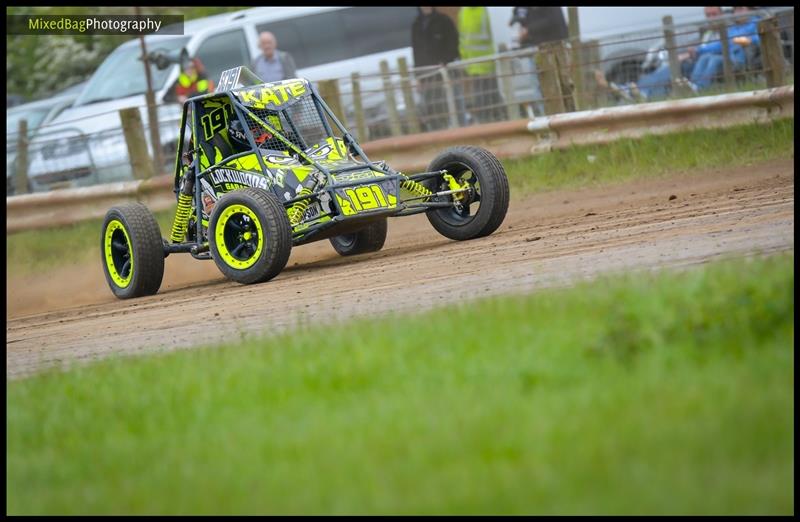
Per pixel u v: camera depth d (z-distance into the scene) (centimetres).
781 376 1232
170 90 5669
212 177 3189
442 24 5916
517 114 5022
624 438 1112
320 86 4966
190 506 1144
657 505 983
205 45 5875
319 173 2966
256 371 1609
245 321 2394
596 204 3791
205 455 1290
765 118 4047
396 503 1062
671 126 4250
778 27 4234
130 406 1564
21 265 4634
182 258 4178
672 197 3419
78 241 4709
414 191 3109
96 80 5828
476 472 1096
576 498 1016
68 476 1327
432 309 2003
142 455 1338
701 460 1048
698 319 1424
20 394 1789
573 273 2247
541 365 1378
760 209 2741
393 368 1492
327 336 1769
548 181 4359
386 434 1231
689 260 2169
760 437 1077
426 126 5141
